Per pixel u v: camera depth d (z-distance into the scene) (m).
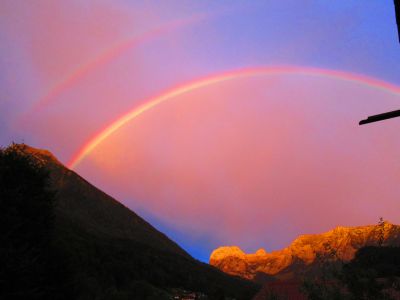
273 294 14.67
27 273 22.19
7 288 21.03
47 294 25.12
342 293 9.43
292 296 35.38
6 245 23.08
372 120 7.81
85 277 53.56
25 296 21.67
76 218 152.62
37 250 24.67
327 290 9.54
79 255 77.00
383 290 9.30
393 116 7.64
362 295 9.15
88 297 48.38
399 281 9.10
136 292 76.19
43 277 24.38
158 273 102.38
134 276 87.38
